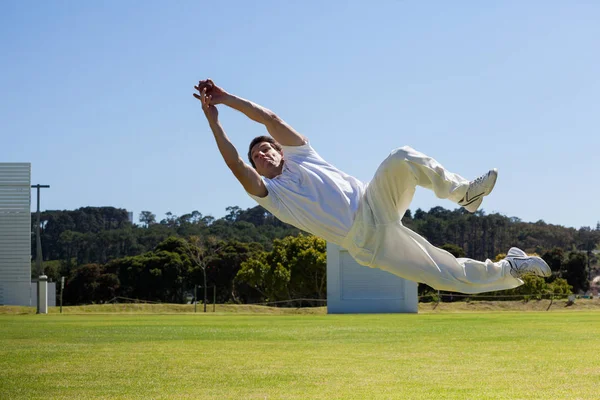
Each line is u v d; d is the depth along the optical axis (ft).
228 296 257.14
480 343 53.06
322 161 23.85
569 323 82.33
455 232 332.80
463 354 44.68
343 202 22.67
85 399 28.07
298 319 99.25
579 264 248.11
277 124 23.77
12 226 137.69
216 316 114.93
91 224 404.98
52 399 28.09
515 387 30.50
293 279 213.46
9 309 129.29
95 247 361.71
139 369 37.29
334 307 137.39
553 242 352.28
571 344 51.75
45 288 127.34
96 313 131.75
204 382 32.60
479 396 28.02
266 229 408.05
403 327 75.15
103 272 261.65
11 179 137.49
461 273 22.35
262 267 215.10
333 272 137.59
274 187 22.80
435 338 58.34
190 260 254.06
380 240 22.24
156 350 47.73
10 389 30.66
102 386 31.42
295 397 28.25
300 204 22.67
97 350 47.67
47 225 392.68
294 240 221.25
